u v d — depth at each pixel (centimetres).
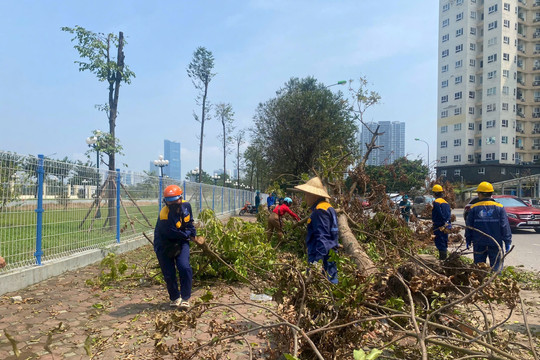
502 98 6056
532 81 6419
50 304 535
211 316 493
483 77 6259
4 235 585
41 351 378
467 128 6397
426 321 307
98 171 891
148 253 988
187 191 1598
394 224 922
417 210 2162
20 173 617
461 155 6469
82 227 820
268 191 1457
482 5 6331
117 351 381
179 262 528
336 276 429
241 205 3719
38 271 652
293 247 1009
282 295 398
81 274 720
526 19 6388
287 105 3428
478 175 6175
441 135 6800
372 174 1288
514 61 6134
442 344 298
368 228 926
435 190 876
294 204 1248
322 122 3291
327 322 335
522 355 379
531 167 6284
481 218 645
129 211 1072
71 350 384
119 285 657
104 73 1548
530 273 827
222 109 4222
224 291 623
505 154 6109
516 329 476
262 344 405
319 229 428
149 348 387
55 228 719
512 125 6141
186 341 409
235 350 388
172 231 516
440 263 495
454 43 6544
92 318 482
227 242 670
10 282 586
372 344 337
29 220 645
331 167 997
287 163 3453
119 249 962
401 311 369
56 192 723
